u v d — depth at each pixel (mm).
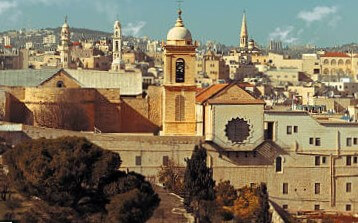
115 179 173625
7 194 176750
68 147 176375
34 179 168875
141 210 167125
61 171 168250
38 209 167250
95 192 172250
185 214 192375
